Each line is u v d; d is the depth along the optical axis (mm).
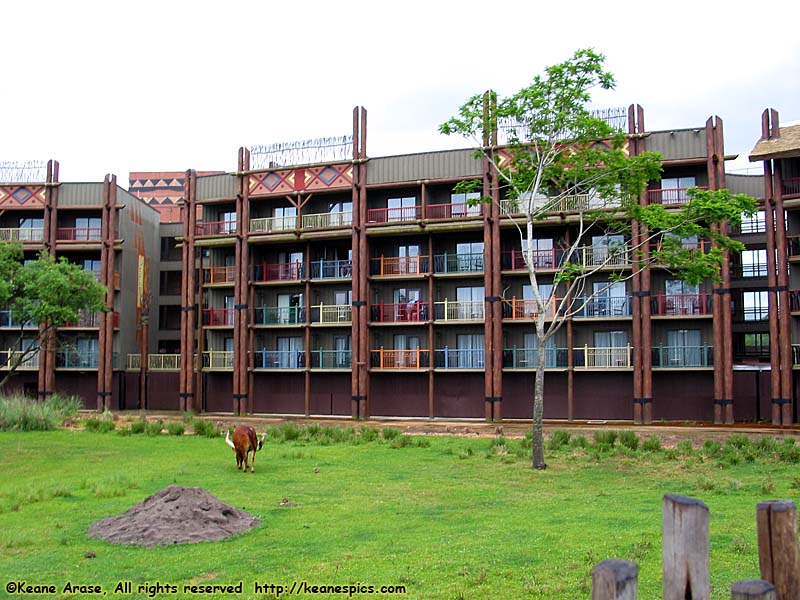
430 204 43438
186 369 46938
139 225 55438
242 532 11609
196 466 19781
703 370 38438
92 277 36656
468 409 42906
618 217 37344
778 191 36156
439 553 10148
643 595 7965
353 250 43500
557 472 18906
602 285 41125
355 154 43875
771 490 14977
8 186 50688
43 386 49219
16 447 24531
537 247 42219
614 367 39281
